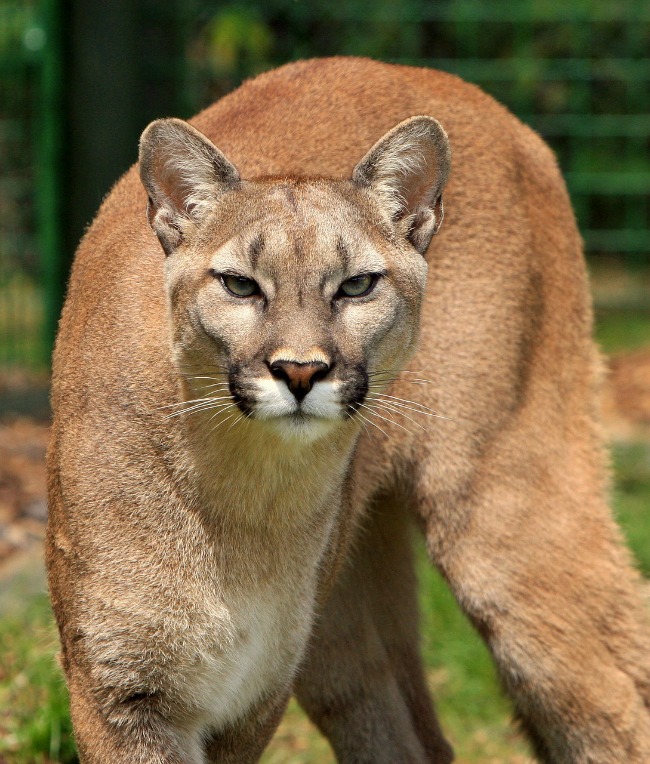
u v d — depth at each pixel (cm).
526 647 880
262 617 755
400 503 913
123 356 757
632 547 1273
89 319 790
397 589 969
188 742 755
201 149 736
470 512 879
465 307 880
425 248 769
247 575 745
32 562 1225
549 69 2233
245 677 762
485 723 1102
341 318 709
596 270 2261
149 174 743
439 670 1154
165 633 727
